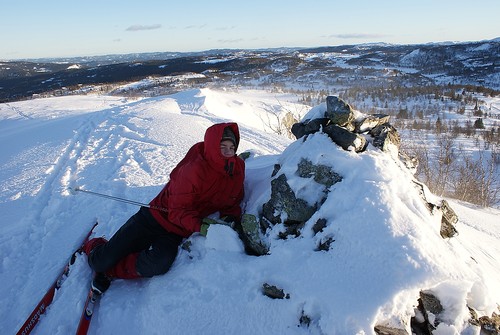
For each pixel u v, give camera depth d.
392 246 2.26
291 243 2.63
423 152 11.31
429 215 2.61
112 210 4.52
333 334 2.06
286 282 2.39
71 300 2.91
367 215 2.43
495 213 7.02
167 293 2.72
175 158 6.93
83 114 15.05
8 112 21.45
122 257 3.02
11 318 2.87
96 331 2.62
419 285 2.10
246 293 2.50
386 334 2.03
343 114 3.00
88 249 3.35
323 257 2.40
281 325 2.25
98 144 8.74
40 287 3.17
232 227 2.98
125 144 8.42
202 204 3.16
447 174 9.58
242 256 2.79
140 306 2.76
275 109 23.55
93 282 2.97
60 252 3.70
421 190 2.97
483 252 3.41
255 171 3.87
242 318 2.38
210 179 3.03
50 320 2.75
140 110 14.38
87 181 5.84
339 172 2.79
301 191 2.85
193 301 2.59
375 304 2.06
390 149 3.17
